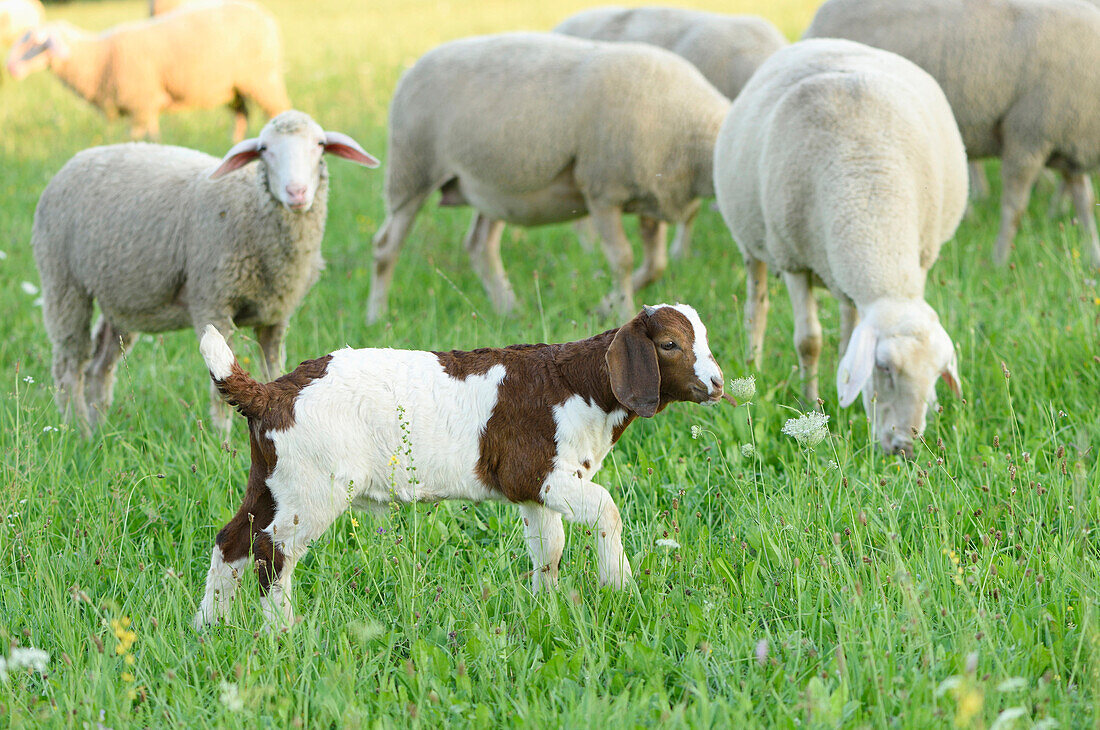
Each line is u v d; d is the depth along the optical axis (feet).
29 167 45.44
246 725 10.93
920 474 16.16
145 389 21.44
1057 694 10.89
